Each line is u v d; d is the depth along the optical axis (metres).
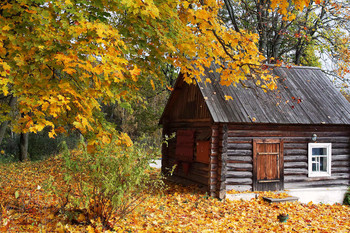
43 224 6.00
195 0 6.29
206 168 11.58
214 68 12.94
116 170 6.22
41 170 14.94
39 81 5.02
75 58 4.72
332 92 13.67
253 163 11.40
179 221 7.86
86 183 6.16
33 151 21.97
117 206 6.42
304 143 12.20
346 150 12.81
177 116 14.27
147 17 5.36
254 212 9.52
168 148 14.96
